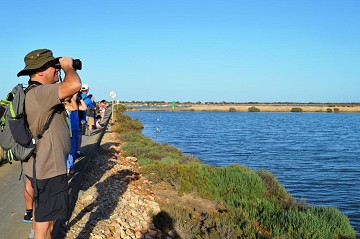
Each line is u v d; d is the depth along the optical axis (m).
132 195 9.52
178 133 50.38
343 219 10.77
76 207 7.48
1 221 5.76
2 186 8.05
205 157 28.25
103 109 34.56
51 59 3.35
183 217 8.50
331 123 85.75
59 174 3.29
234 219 9.09
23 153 3.15
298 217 9.84
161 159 16.70
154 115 116.44
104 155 15.73
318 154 31.52
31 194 4.35
